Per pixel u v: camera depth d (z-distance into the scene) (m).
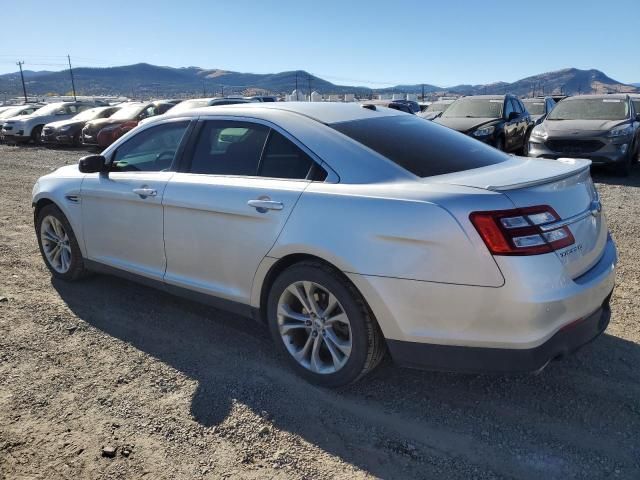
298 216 3.21
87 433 2.94
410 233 2.82
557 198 2.90
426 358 2.92
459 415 3.06
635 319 4.12
